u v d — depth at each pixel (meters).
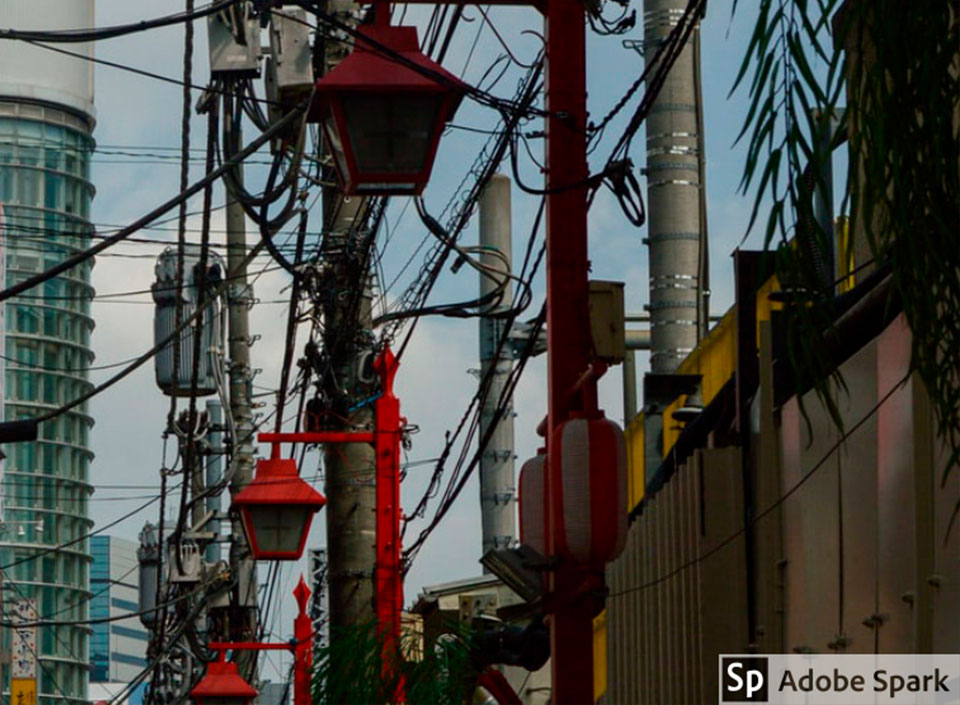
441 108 17.88
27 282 19.03
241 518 36.00
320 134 27.12
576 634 16.75
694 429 25.23
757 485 21.67
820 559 19.56
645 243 35.03
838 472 19.08
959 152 9.66
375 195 18.36
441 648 24.33
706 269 34.62
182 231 25.66
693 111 34.66
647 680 25.78
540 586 16.92
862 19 9.65
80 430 190.50
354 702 23.59
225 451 49.50
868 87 9.62
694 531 22.52
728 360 27.39
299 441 32.06
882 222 10.04
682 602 23.06
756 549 21.64
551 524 16.88
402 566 32.16
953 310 9.73
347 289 31.50
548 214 17.55
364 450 32.25
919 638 16.42
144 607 74.12
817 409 19.83
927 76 9.56
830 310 9.48
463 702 24.00
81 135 191.50
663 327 34.41
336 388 32.56
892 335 17.44
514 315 23.61
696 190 34.59
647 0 34.78
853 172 9.54
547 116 17.66
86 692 187.12
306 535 36.25
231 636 53.16
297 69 25.17
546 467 17.52
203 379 46.66
